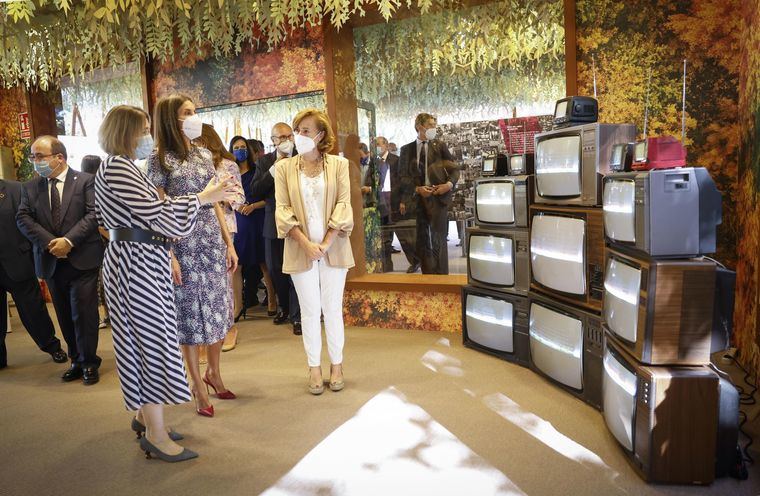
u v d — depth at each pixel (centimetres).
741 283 356
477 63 530
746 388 316
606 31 393
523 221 368
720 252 375
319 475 245
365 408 317
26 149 708
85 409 343
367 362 398
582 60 401
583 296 313
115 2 427
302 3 424
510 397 323
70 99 704
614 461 246
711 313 225
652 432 221
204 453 272
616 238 261
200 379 315
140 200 240
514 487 228
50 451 285
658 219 226
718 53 370
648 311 225
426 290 473
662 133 385
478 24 506
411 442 272
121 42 504
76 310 387
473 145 543
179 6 424
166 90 586
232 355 436
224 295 318
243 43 540
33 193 396
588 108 337
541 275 348
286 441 280
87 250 387
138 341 249
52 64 540
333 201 338
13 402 362
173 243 297
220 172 362
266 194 495
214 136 364
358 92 548
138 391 254
